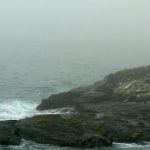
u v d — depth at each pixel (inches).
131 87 2564.0
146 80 2593.5
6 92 3452.3
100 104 2480.3
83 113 2253.9
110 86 2659.9
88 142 2057.1
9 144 2070.6
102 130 2111.2
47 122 2100.1
